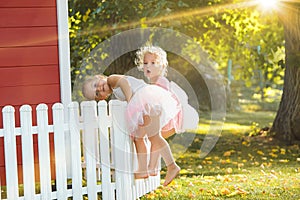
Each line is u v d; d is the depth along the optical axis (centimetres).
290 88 1295
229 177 965
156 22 1304
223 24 1421
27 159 696
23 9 785
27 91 789
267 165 1070
